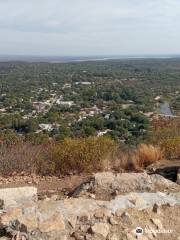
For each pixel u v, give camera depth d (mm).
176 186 5211
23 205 4250
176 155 7340
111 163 6922
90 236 3777
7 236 3773
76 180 6184
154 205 4441
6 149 7227
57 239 3715
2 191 4789
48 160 6914
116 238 3787
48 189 5660
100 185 5035
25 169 6672
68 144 6996
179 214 4371
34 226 3807
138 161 6848
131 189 4980
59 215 3967
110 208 4250
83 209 4148
